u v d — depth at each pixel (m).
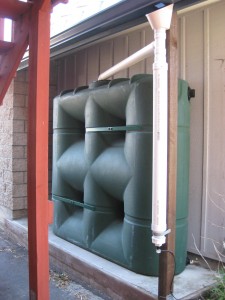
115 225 3.35
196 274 2.96
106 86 3.37
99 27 3.19
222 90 3.02
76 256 3.41
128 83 3.06
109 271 3.01
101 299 2.99
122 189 3.13
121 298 2.84
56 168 4.06
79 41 3.67
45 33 2.38
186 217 3.06
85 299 3.01
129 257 2.98
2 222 5.15
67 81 5.05
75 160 3.76
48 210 2.45
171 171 2.52
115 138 3.41
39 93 2.37
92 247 3.46
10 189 4.94
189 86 3.22
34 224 2.41
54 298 3.03
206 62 3.14
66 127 4.01
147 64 3.74
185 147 3.03
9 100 4.93
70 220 3.92
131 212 2.96
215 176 3.07
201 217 3.17
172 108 2.51
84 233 3.57
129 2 2.73
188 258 3.24
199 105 3.19
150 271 2.88
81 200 4.00
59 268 3.70
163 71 2.40
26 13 2.43
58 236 4.04
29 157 2.43
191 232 3.26
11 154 4.89
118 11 2.87
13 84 4.83
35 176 2.38
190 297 2.54
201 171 3.18
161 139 2.41
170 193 2.52
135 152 2.92
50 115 5.14
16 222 4.76
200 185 3.18
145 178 2.87
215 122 3.07
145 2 2.60
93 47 4.53
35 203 2.39
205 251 3.13
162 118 2.41
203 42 3.16
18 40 2.49
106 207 3.40
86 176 3.55
